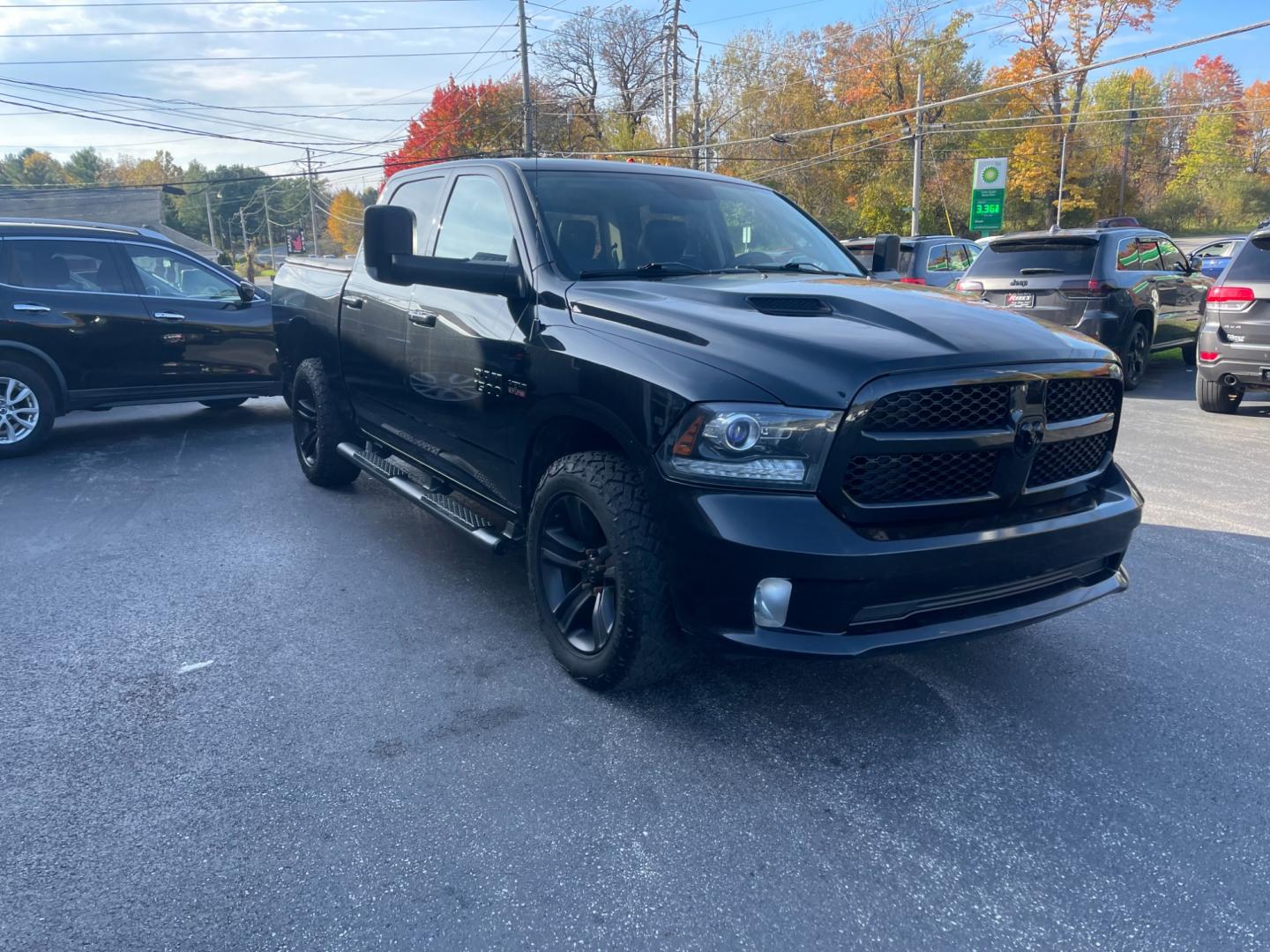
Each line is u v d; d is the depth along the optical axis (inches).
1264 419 345.1
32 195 1502.2
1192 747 121.3
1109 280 390.3
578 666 133.1
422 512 227.8
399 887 94.1
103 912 90.1
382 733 123.7
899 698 134.4
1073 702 133.6
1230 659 147.0
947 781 113.7
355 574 184.4
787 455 105.1
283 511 228.1
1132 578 182.2
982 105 1887.3
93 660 145.3
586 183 163.3
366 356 197.2
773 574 105.0
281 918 89.7
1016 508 117.9
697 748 120.6
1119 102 2425.0
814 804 108.9
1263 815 106.6
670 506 111.7
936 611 114.1
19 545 202.1
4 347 285.7
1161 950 86.0
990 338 115.3
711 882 95.3
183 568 187.6
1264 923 89.4
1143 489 245.9
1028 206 2053.4
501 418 146.0
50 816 105.3
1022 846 101.2
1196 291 476.1
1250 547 199.8
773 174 1927.9
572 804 108.5
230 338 325.7
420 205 189.5
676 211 167.5
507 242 155.3
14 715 128.1
